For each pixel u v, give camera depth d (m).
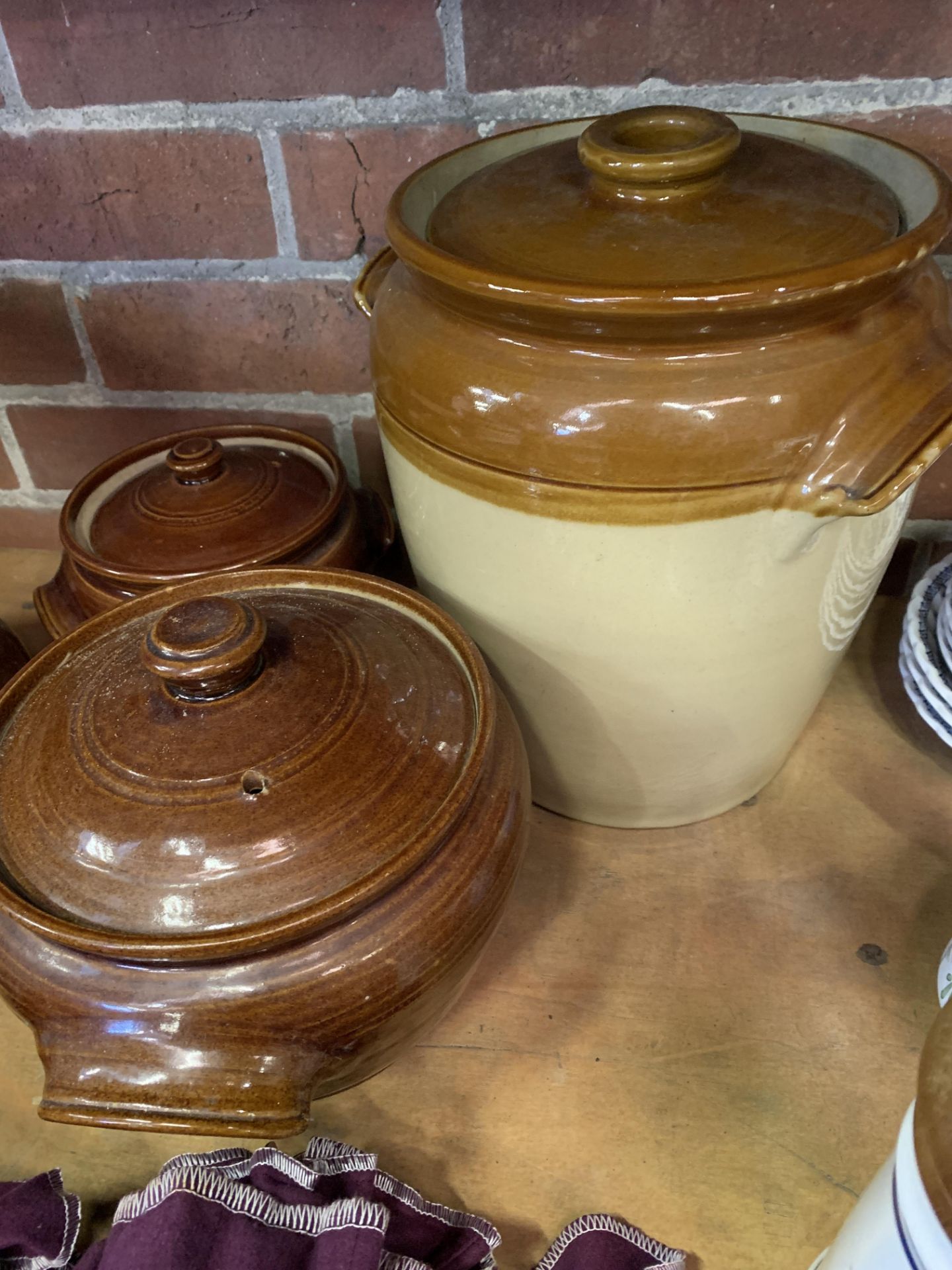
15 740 0.45
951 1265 0.26
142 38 0.60
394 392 0.47
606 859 0.60
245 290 0.71
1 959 0.39
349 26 0.58
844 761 0.65
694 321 0.37
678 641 0.47
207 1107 0.37
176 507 0.61
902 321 0.42
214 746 0.41
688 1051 0.50
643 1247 0.43
